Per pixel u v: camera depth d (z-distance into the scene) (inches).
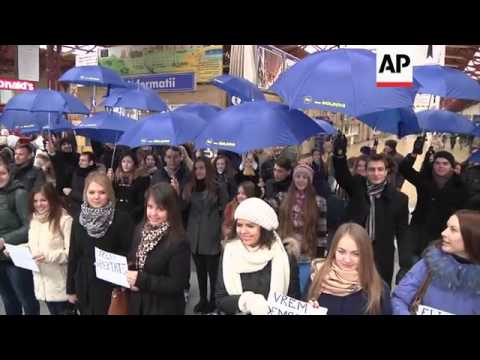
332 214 176.7
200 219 193.9
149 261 107.5
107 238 122.2
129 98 268.8
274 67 568.1
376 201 148.0
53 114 289.0
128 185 222.8
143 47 507.2
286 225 146.2
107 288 123.6
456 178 180.2
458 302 85.2
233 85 249.8
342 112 112.0
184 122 193.9
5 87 645.3
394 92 116.3
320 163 285.4
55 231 137.7
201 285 198.1
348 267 89.0
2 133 430.3
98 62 542.0
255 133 142.4
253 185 170.7
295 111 151.1
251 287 98.2
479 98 180.1
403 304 90.6
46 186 138.6
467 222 83.9
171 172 225.1
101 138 275.6
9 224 150.7
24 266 136.0
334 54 123.3
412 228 182.7
